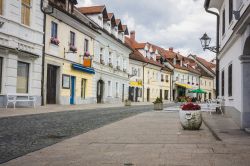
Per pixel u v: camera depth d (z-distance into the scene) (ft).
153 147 24.36
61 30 86.89
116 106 98.58
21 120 43.29
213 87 292.61
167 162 19.31
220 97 62.08
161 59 203.62
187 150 23.08
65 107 76.79
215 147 24.26
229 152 22.30
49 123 41.39
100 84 121.70
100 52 119.65
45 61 78.59
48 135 30.86
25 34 69.77
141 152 22.43
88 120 47.09
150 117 52.85
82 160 20.02
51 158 20.63
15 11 66.08
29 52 70.49
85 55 101.55
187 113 35.09
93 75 111.55
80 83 101.04
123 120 46.88
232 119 47.03
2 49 61.82
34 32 73.46
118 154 21.79
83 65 100.78
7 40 63.62
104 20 124.16
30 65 72.54
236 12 38.81
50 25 80.79
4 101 63.16
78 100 99.71
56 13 82.53
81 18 104.01
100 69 117.91
